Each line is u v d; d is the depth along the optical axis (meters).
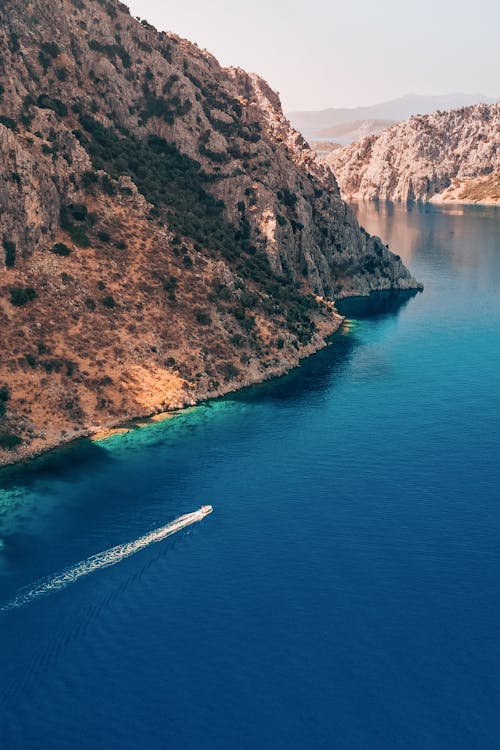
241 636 80.56
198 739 68.06
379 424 134.38
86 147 178.38
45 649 78.88
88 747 67.31
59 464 118.56
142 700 72.38
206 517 102.94
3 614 83.88
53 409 128.62
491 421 135.38
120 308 150.38
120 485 111.75
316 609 84.50
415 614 83.44
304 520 102.06
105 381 136.62
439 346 185.62
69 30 198.00
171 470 116.50
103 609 84.88
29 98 169.12
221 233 194.75
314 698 72.50
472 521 101.38
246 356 159.00
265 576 90.19
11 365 130.12
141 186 183.00
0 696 72.81
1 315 135.50
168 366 146.38
